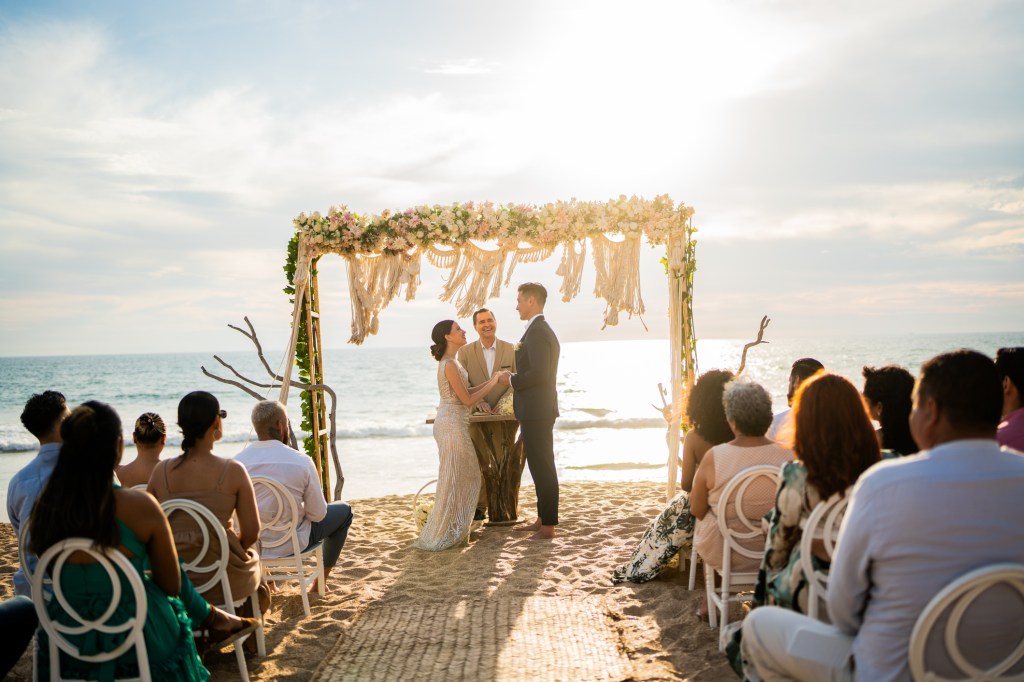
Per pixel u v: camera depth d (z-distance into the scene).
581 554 5.97
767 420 4.06
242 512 3.91
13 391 51.44
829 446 2.87
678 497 5.10
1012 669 2.16
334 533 5.43
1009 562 2.12
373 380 45.75
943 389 2.19
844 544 2.27
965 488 2.13
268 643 4.30
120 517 2.87
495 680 3.70
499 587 5.22
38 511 2.79
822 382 2.94
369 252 6.74
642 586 5.09
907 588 2.17
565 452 15.38
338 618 4.71
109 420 2.86
